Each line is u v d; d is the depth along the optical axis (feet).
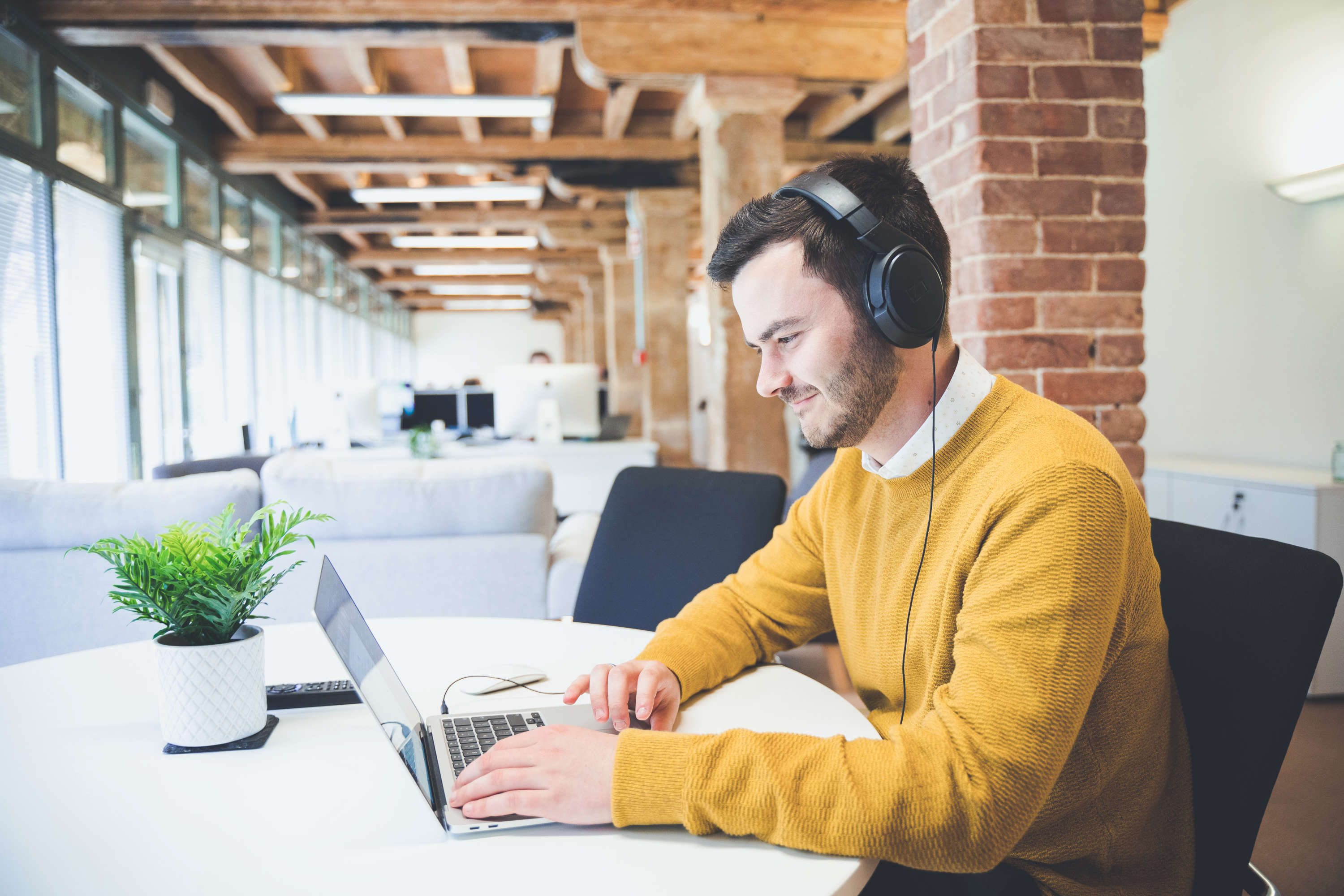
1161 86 12.32
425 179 27.73
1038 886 2.58
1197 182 11.73
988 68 6.64
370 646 2.77
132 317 16.67
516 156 22.62
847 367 2.57
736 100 14.62
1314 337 10.06
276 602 7.44
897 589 2.90
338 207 30.32
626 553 5.30
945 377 2.81
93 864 2.08
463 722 2.89
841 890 2.00
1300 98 10.10
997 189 6.67
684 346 24.50
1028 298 6.73
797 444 15.29
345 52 18.16
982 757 2.14
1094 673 2.23
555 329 64.75
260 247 25.73
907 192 2.68
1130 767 2.54
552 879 2.02
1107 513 2.30
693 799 2.19
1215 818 2.60
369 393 19.92
